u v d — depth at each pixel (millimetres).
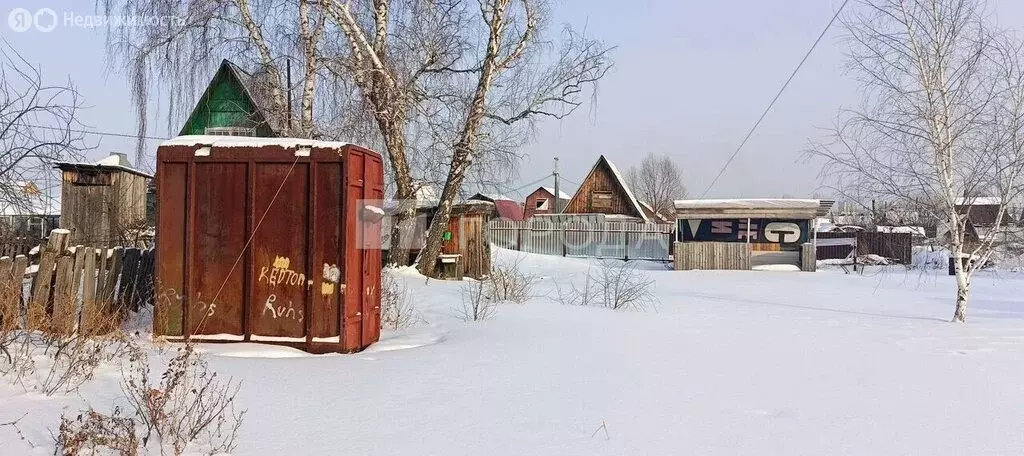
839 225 41188
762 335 8484
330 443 3768
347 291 6492
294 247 6500
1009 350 7559
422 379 5406
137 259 7441
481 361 6211
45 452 3406
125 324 7082
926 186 11133
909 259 29609
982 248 11453
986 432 4242
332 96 16234
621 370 5938
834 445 3945
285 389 4941
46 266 6195
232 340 6426
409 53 16438
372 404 4605
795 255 27719
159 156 6473
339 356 6332
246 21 15859
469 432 4043
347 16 15164
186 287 6434
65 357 5156
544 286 16875
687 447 3857
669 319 10031
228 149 6492
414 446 3764
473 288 13094
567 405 4707
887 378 5887
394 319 8711
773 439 4035
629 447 3834
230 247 6496
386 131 16125
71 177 17172
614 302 12352
